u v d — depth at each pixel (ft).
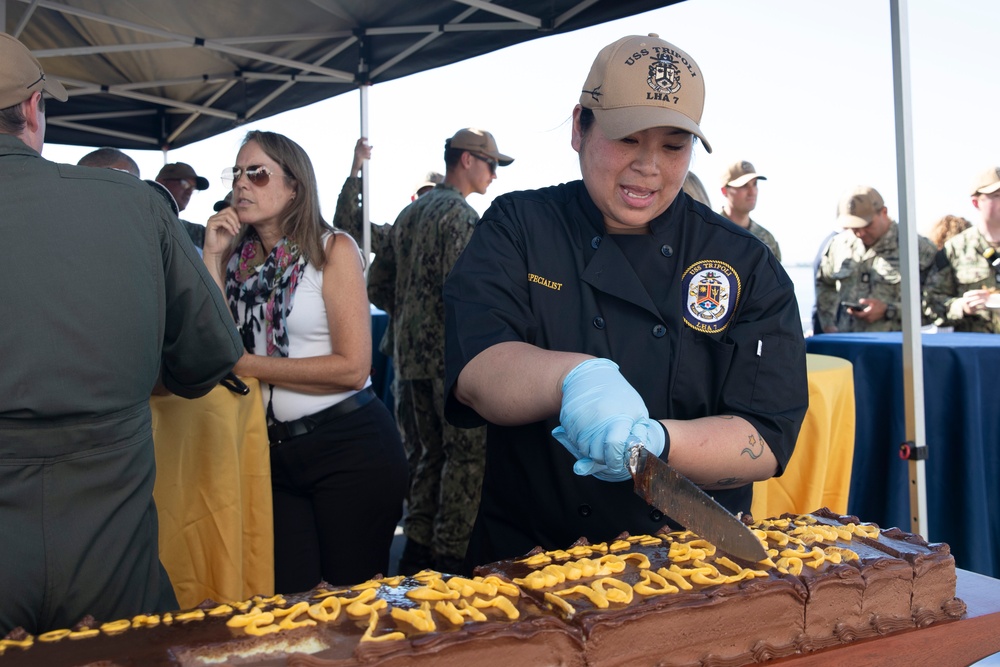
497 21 12.18
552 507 5.15
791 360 4.91
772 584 3.92
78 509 4.53
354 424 7.78
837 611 4.10
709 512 3.87
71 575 4.50
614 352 4.96
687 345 4.98
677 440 4.23
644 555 4.29
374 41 14.10
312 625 3.39
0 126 4.75
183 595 7.11
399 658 3.14
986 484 10.24
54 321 4.39
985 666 3.94
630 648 3.58
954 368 10.09
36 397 4.33
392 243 13.74
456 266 5.17
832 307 16.39
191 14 13.03
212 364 5.74
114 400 4.65
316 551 7.95
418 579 4.05
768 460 4.69
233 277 7.97
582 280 4.97
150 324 4.89
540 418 4.51
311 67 14.38
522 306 4.99
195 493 7.05
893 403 10.28
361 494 7.83
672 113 4.26
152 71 16.74
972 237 14.92
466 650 3.26
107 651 3.20
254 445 7.41
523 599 3.77
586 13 11.16
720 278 5.02
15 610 4.36
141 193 4.97
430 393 12.44
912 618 4.29
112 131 20.68
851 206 15.48
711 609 3.75
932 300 15.34
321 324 7.62
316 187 7.72
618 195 4.66
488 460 5.54
